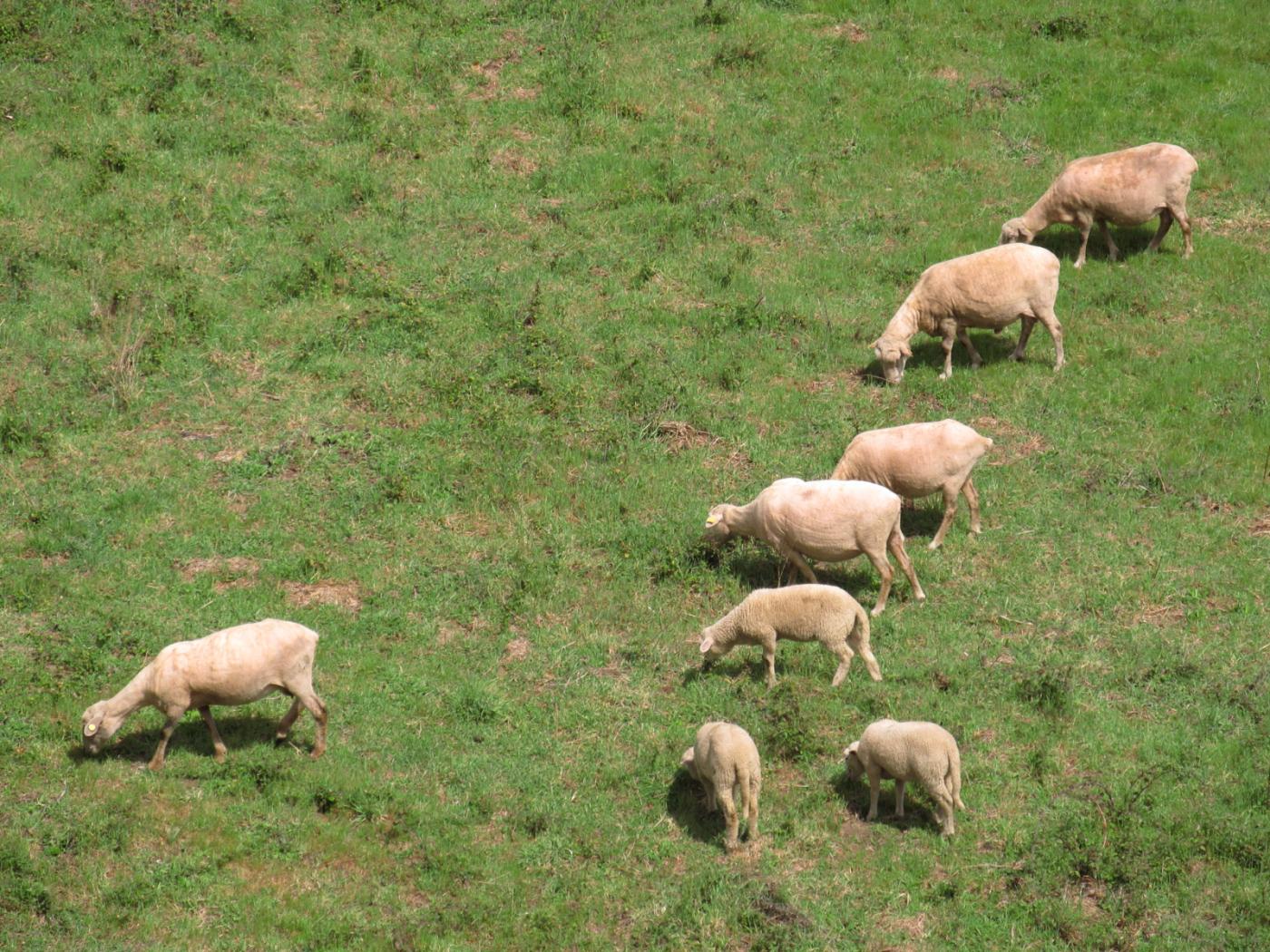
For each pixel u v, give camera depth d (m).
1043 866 16.22
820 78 34.84
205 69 33.50
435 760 18.09
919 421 24.69
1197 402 25.05
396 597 20.98
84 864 16.25
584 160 31.84
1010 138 33.03
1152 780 17.31
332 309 27.14
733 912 15.80
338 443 23.97
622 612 20.78
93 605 20.45
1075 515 22.48
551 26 36.00
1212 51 35.84
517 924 15.80
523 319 27.00
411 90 33.66
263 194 30.19
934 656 19.61
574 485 23.30
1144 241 29.81
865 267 29.03
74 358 25.56
